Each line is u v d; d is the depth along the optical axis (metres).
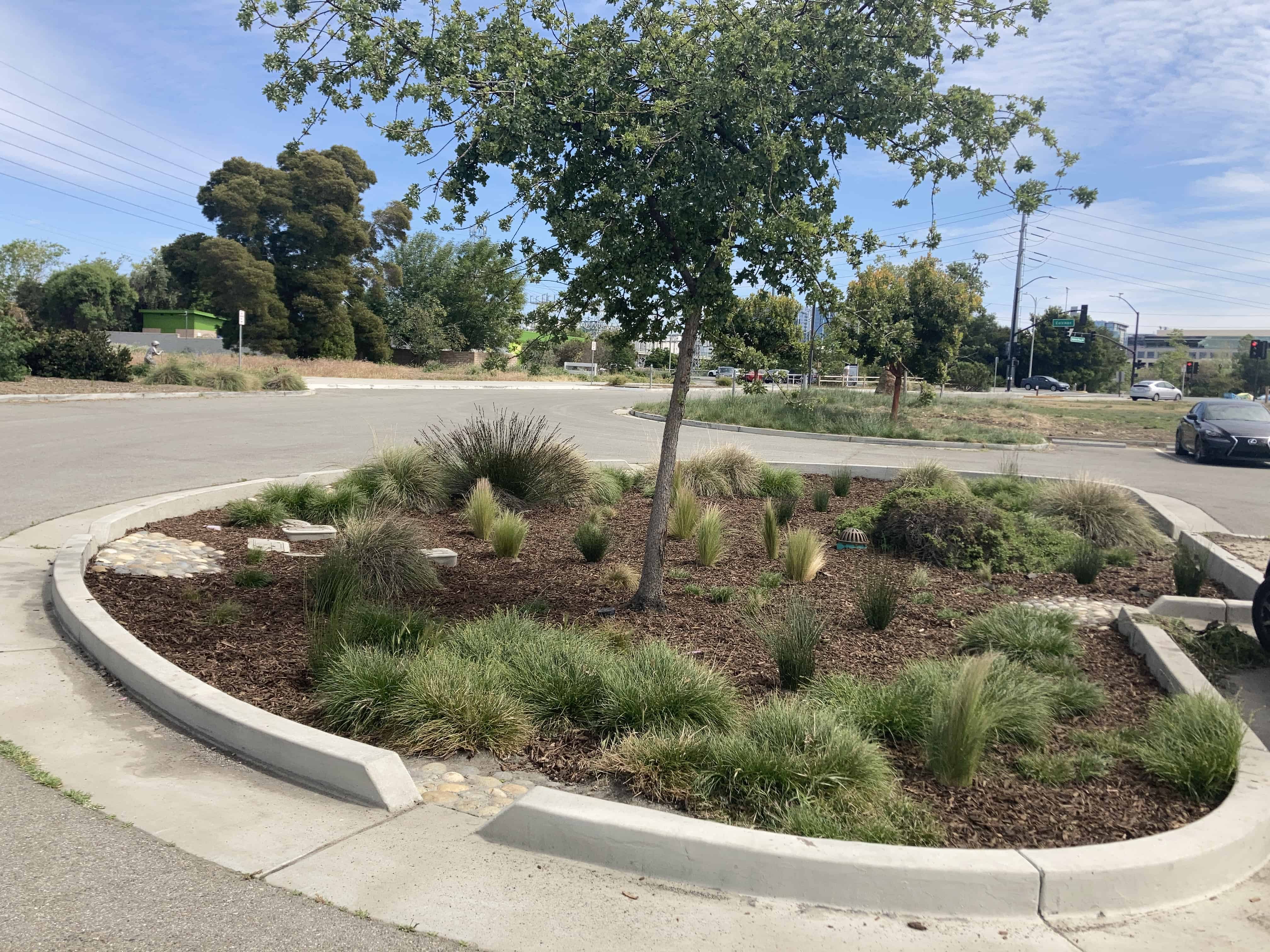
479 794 3.88
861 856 3.19
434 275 69.12
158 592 6.53
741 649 6.03
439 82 5.44
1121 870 3.21
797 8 5.91
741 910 3.09
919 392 37.28
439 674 4.61
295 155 55.62
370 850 3.36
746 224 5.78
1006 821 3.79
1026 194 6.14
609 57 5.77
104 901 2.95
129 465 12.16
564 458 11.35
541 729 4.56
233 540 8.51
